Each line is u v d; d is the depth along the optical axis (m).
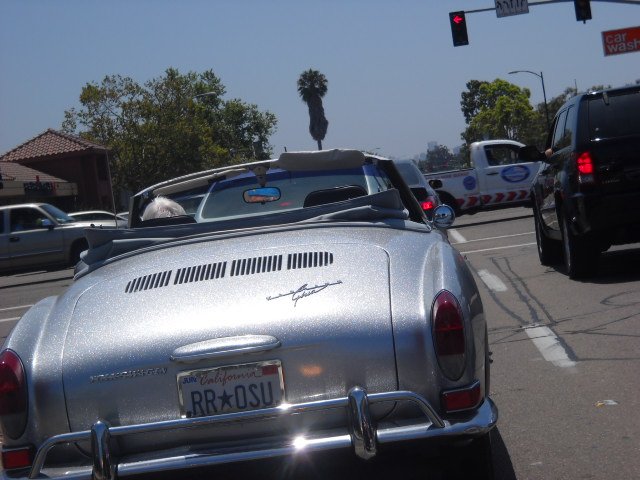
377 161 5.42
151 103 53.62
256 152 105.88
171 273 4.02
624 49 38.50
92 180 51.12
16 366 3.67
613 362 6.43
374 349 3.61
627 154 9.08
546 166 11.05
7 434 3.66
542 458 4.76
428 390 3.62
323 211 4.69
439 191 23.20
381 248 4.05
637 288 8.96
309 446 3.48
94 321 3.81
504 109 90.94
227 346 3.57
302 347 3.60
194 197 5.94
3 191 38.88
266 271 3.93
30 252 23.05
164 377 3.62
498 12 27.78
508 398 5.89
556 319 8.09
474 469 3.83
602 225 9.16
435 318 3.63
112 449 3.62
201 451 3.54
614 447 4.80
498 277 11.06
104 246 4.62
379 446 3.50
